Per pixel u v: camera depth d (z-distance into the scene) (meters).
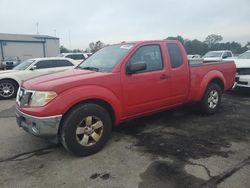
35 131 3.57
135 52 4.43
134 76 4.29
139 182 3.09
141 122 5.46
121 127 5.14
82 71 4.37
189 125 5.23
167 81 4.81
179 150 3.98
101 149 4.06
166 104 4.95
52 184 3.11
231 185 2.97
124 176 3.24
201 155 3.78
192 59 6.18
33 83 3.85
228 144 4.20
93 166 3.53
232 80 6.50
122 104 4.20
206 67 5.65
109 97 3.96
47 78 3.96
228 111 6.36
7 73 9.36
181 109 6.45
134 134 4.75
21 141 4.54
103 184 3.08
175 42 5.12
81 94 3.64
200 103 5.75
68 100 3.54
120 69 4.15
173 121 5.51
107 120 4.00
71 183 3.12
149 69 4.58
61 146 4.26
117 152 3.96
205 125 5.22
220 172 3.27
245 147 4.06
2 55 43.66
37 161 3.73
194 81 5.38
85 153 3.80
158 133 4.78
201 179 3.11
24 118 3.73
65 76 4.00
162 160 3.65
